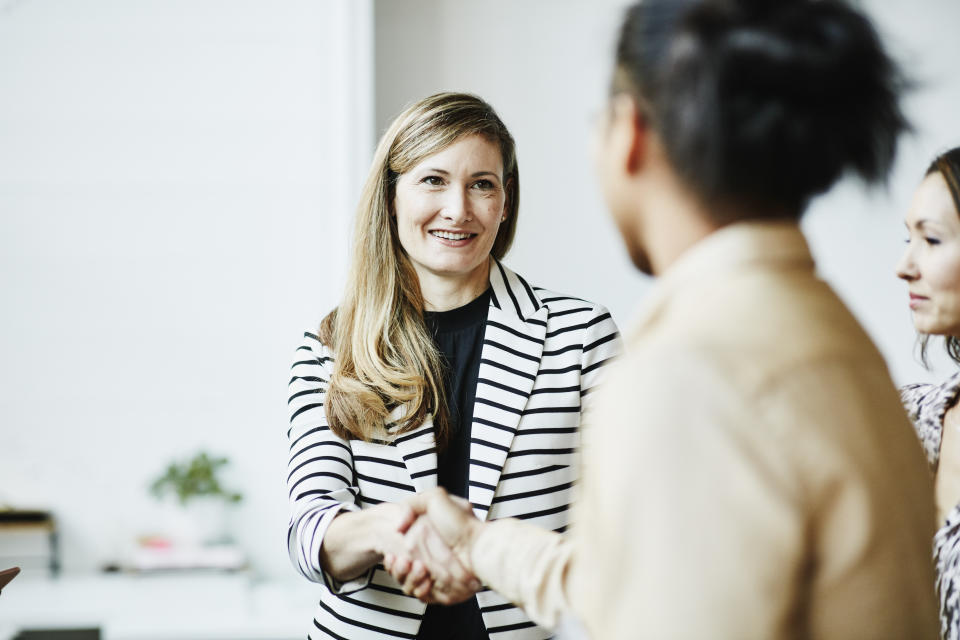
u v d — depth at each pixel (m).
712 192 0.77
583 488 0.80
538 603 0.90
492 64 3.86
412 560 1.21
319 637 1.61
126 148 3.89
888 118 0.77
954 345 1.47
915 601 0.75
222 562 3.65
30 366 3.85
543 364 1.68
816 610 0.72
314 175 3.94
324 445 1.62
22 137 3.86
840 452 0.71
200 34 3.90
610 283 3.89
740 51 0.74
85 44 3.86
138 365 3.89
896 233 3.97
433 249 1.66
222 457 3.90
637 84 0.78
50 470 3.84
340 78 3.83
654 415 0.71
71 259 3.87
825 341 0.75
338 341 1.71
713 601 0.68
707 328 0.74
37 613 3.19
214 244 3.92
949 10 4.00
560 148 3.88
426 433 1.62
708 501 0.69
